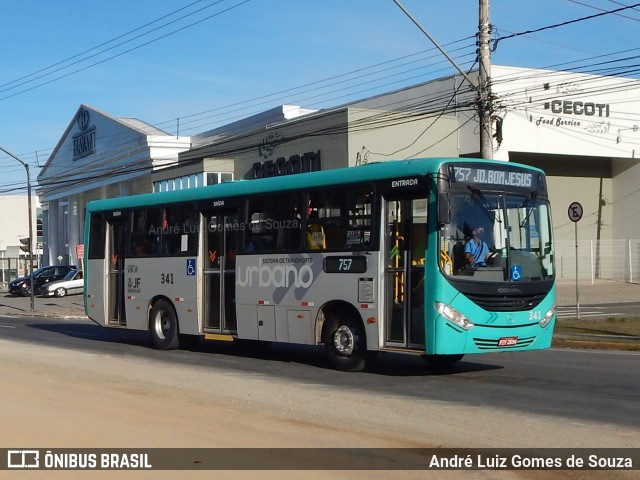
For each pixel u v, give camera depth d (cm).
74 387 1241
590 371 1437
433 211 1271
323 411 1049
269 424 958
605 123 3897
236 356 1734
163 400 1125
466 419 995
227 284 1666
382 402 1120
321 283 1447
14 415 995
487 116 2028
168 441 857
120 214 1956
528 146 3706
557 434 906
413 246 1309
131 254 1923
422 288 1289
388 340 1342
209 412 1033
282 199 1540
